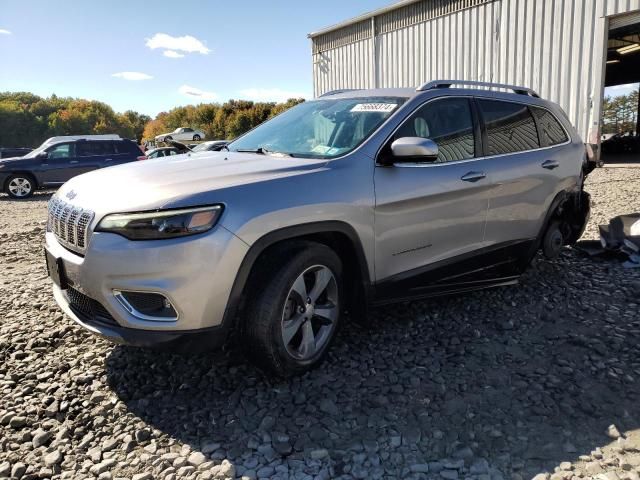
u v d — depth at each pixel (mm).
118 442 2498
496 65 15445
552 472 2262
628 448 2402
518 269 4598
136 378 3082
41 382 3035
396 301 3506
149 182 2820
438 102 3789
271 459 2363
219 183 2740
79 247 2750
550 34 14094
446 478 2234
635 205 8492
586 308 4066
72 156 15578
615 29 13656
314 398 2846
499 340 3547
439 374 3096
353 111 3730
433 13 16953
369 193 3162
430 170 3539
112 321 2707
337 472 2281
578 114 13836
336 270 3113
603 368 3133
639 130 33719
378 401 2795
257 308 2773
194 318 2576
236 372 3133
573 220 5270
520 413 2695
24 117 111688
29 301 4418
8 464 2332
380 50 18953
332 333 3164
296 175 2932
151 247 2514
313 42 21859
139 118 141625
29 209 12383
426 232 3551
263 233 2689
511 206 4195
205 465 2314
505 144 4230
